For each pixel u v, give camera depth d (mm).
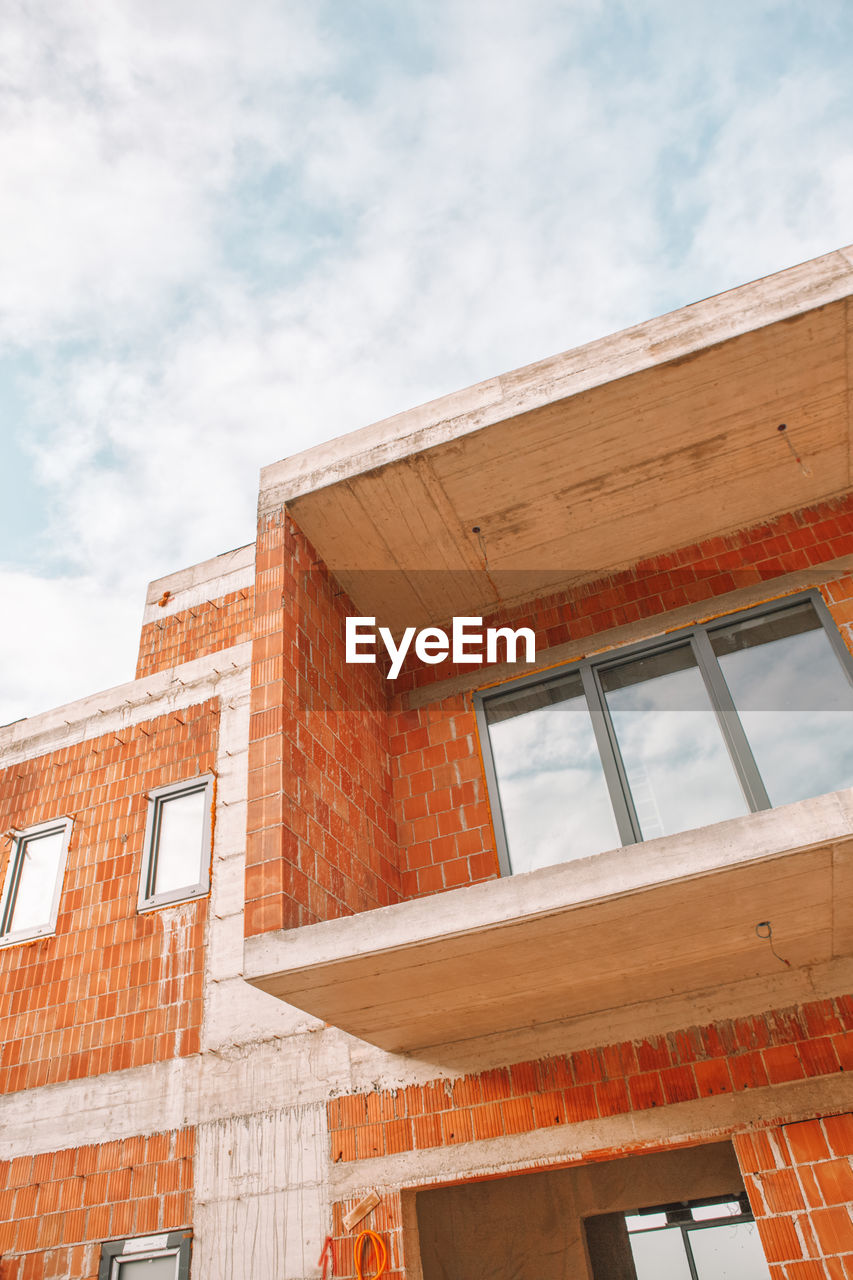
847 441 6438
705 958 4949
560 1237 8234
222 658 8477
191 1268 5574
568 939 4504
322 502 6426
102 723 8688
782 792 5758
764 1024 5105
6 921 7906
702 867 4070
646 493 6637
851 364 5887
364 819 6277
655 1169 8328
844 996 5051
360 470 6250
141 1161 6137
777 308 5637
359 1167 5504
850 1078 4789
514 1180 8586
